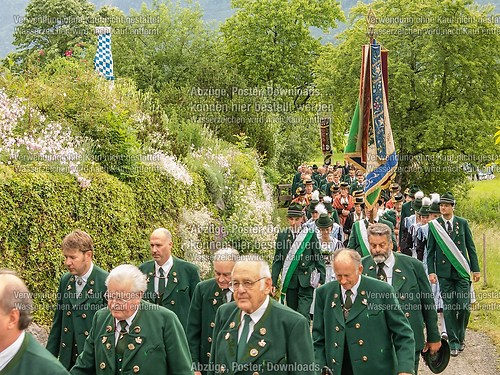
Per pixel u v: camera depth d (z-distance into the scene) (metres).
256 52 38.12
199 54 28.00
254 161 18.36
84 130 11.48
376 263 7.54
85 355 5.25
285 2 38.97
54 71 15.25
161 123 14.43
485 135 29.95
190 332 6.70
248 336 5.05
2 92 10.93
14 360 3.81
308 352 4.98
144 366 4.96
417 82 30.00
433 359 7.60
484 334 11.26
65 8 31.31
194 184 13.79
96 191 9.91
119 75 25.50
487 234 20.77
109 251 9.95
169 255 7.16
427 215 10.70
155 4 29.08
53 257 8.71
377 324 6.26
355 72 31.84
